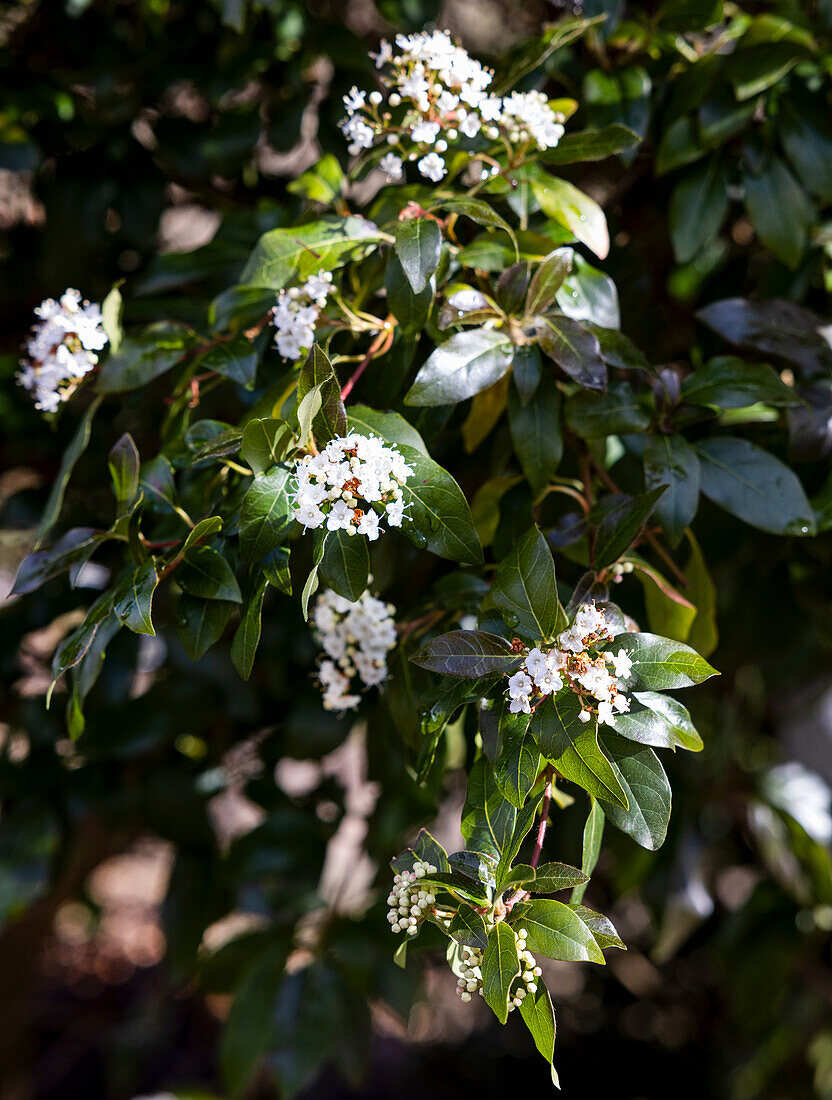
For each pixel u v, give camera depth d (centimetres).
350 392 94
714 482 93
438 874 80
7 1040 172
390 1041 212
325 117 114
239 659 84
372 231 90
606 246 92
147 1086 200
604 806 83
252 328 95
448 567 108
